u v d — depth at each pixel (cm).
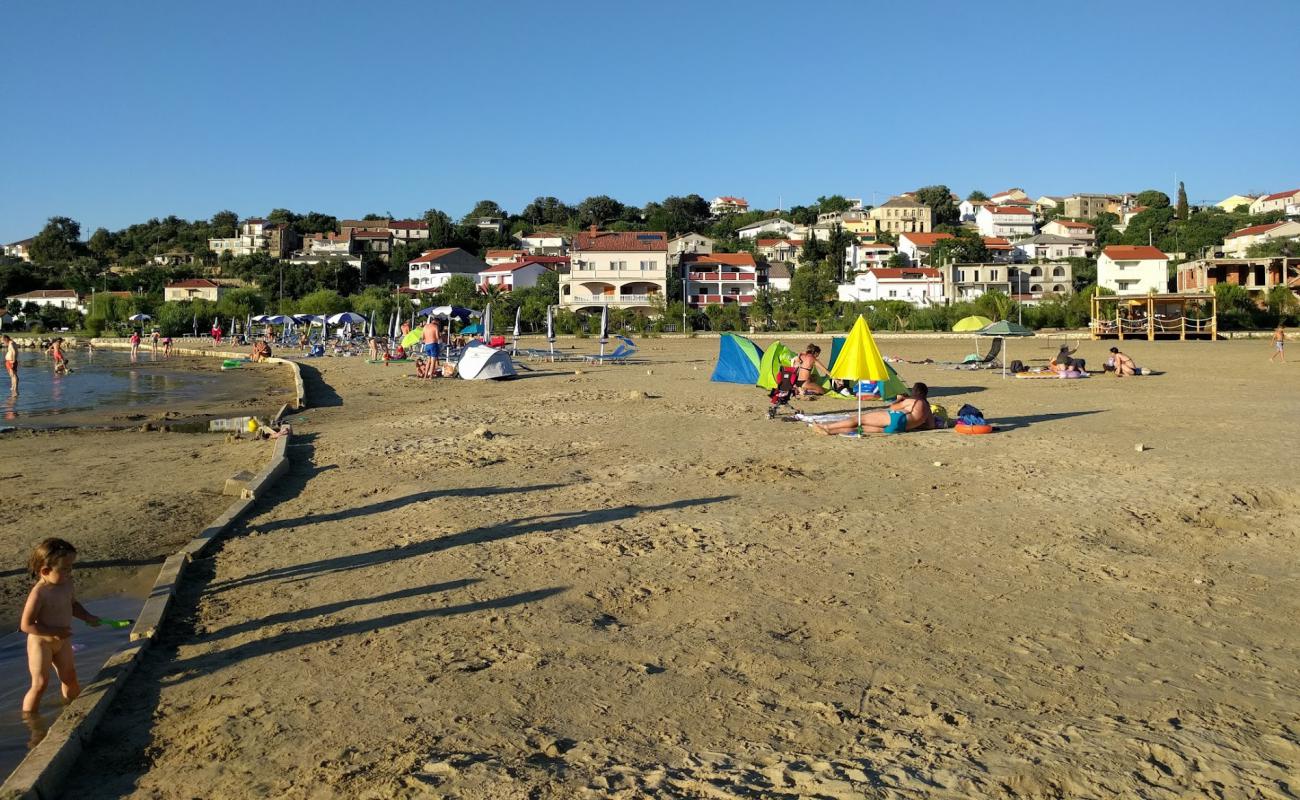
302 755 475
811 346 2317
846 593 733
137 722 532
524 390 2733
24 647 704
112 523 1091
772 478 1222
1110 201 19562
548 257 12781
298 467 1430
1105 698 529
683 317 8144
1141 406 2008
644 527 958
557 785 431
